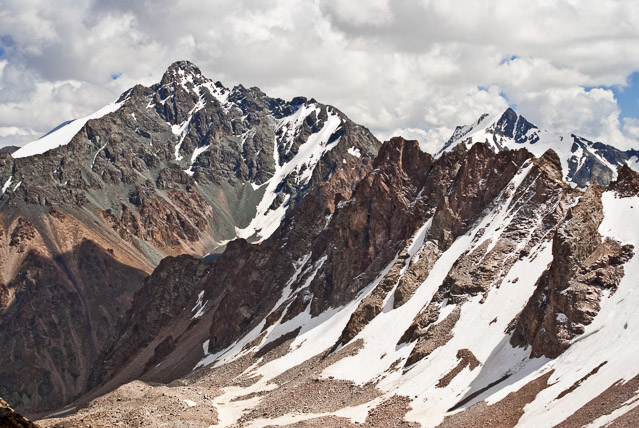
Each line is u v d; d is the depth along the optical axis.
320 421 137.88
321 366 174.38
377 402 143.12
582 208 141.62
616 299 127.31
